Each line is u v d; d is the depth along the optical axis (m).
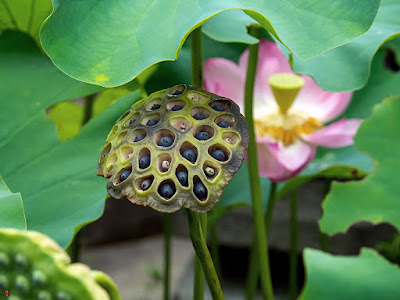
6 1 0.93
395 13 0.89
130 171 0.62
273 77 1.00
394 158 0.71
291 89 0.98
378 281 0.61
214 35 0.80
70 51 0.67
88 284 0.48
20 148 0.90
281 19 0.66
